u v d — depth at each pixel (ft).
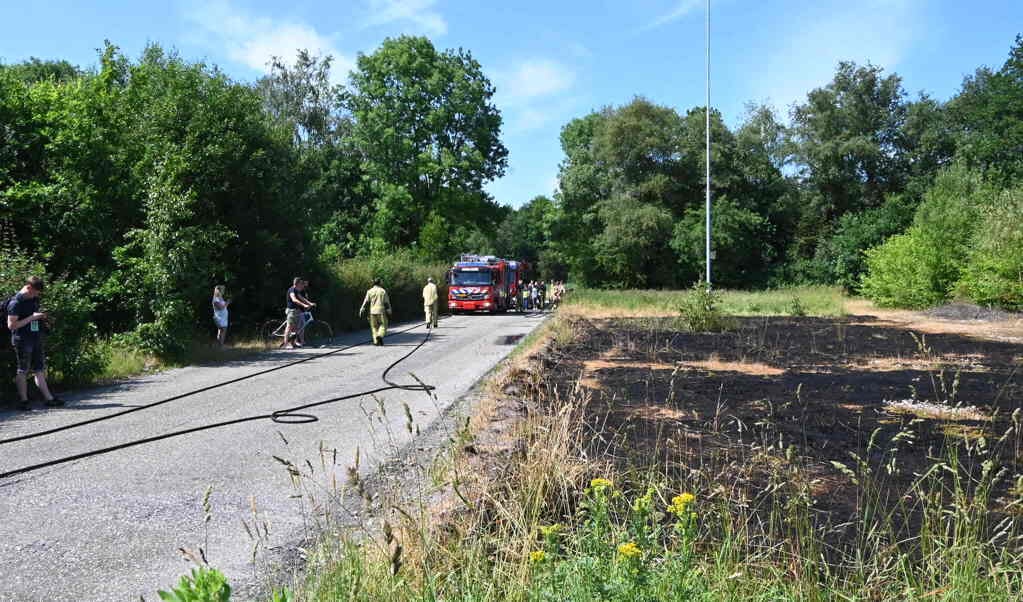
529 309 146.20
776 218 176.96
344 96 146.82
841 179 167.22
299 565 12.81
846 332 61.72
